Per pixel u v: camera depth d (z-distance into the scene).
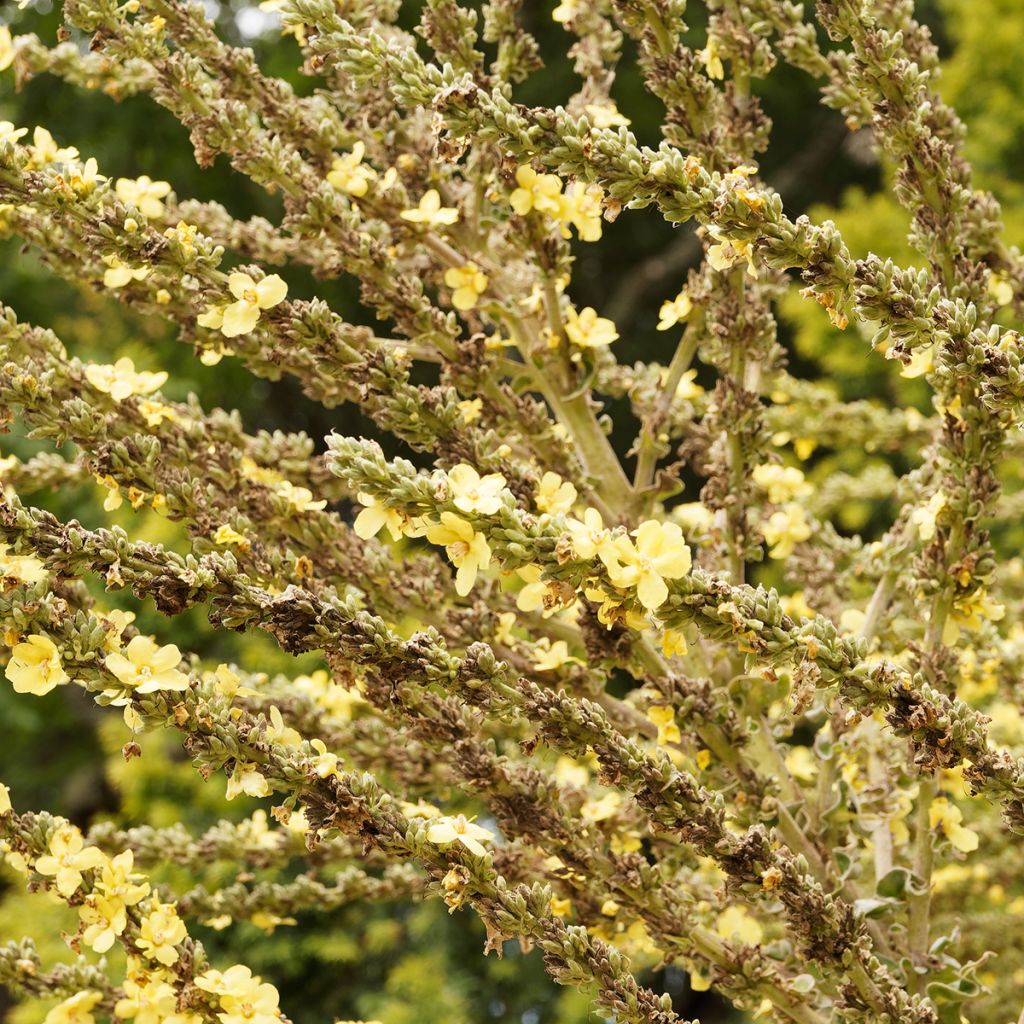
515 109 1.41
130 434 1.52
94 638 1.40
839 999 1.45
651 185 1.40
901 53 1.54
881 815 1.55
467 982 3.59
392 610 1.53
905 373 1.47
